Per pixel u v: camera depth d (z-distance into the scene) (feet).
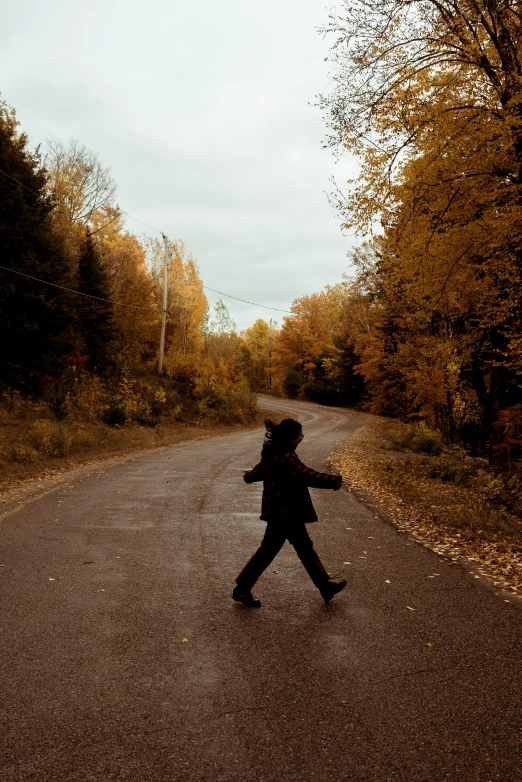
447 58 40.11
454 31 38.65
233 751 9.33
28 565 20.68
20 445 57.06
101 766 8.89
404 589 18.29
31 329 86.74
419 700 11.04
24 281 86.63
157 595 17.56
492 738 9.74
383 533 26.71
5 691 11.32
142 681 11.80
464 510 32.22
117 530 26.94
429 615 15.87
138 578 19.35
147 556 22.29
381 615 15.87
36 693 11.24
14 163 91.20
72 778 8.60
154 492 38.83
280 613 16.02
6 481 43.60
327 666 12.56
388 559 22.02
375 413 180.04
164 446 79.51
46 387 91.40
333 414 178.81
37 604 16.55
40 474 48.06
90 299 118.01
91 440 70.33
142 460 60.39
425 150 39.78
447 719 10.34
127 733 9.83
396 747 9.46
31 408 78.64
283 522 16.37
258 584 18.86
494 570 20.44
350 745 9.51
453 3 39.09
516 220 37.81
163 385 134.72
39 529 26.96
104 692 11.31
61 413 77.51
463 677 12.04
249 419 143.43
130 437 81.51
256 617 15.69
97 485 42.14
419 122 37.50
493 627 14.96
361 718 10.36
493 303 45.57
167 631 14.60
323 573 16.78
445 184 39.86
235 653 13.25
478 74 39.22
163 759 9.09
